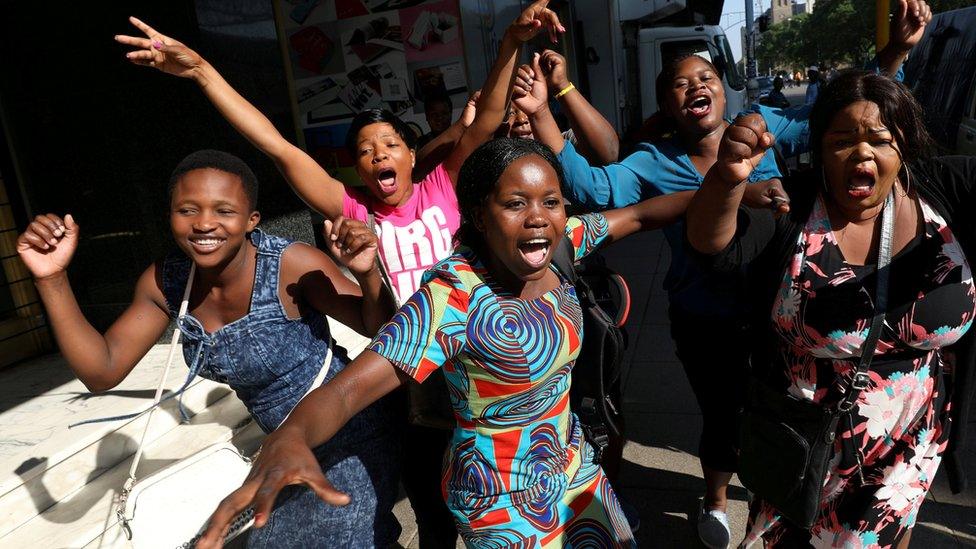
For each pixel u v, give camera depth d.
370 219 2.65
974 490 3.37
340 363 2.40
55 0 4.84
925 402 2.13
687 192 2.36
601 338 2.14
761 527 2.34
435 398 2.19
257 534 2.25
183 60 2.38
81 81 4.92
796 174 2.22
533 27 2.50
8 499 2.97
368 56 7.86
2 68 5.00
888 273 2.02
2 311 4.92
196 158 2.11
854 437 2.10
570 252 2.10
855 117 1.93
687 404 4.46
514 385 1.83
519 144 1.80
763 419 2.21
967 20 8.19
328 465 2.21
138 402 3.74
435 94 7.80
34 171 5.12
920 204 2.07
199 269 2.25
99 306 5.29
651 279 7.07
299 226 5.34
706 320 2.89
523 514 1.92
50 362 4.84
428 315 1.75
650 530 3.31
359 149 2.62
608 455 3.23
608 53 13.79
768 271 2.16
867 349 2.03
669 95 2.91
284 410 2.31
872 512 2.14
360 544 2.26
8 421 3.67
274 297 2.24
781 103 19.64
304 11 7.85
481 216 1.83
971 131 7.31
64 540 2.85
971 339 2.15
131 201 5.04
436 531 2.73
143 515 2.28
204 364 2.27
